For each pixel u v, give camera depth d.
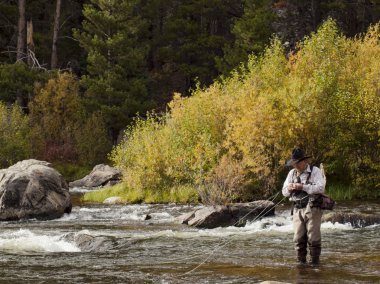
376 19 53.78
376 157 25.80
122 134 51.69
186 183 25.50
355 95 26.61
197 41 55.78
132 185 26.39
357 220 16.11
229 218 17.09
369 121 25.27
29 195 19.91
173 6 59.88
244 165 21.88
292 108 24.78
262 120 23.91
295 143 24.88
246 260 10.89
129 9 48.97
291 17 57.03
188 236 14.21
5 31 58.16
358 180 25.33
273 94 25.41
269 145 24.30
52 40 57.38
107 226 17.28
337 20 55.94
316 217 10.12
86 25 49.50
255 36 50.00
